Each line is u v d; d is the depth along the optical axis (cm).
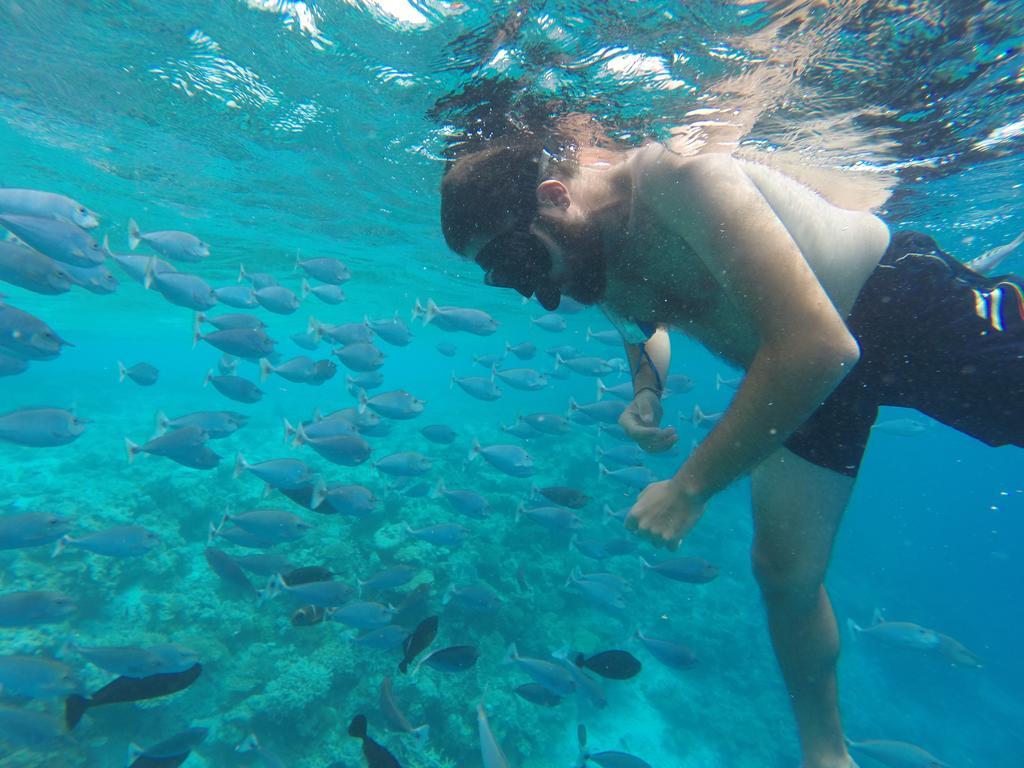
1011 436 203
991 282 202
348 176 1103
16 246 568
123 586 956
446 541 791
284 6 564
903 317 201
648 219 171
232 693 767
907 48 409
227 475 1498
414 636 514
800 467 233
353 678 800
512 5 367
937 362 199
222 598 928
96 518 1119
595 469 2048
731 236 144
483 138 363
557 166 179
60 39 680
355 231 1555
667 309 196
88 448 1952
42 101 870
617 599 802
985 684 1728
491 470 1842
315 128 880
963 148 681
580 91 386
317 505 687
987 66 456
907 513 5444
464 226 185
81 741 686
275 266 2034
